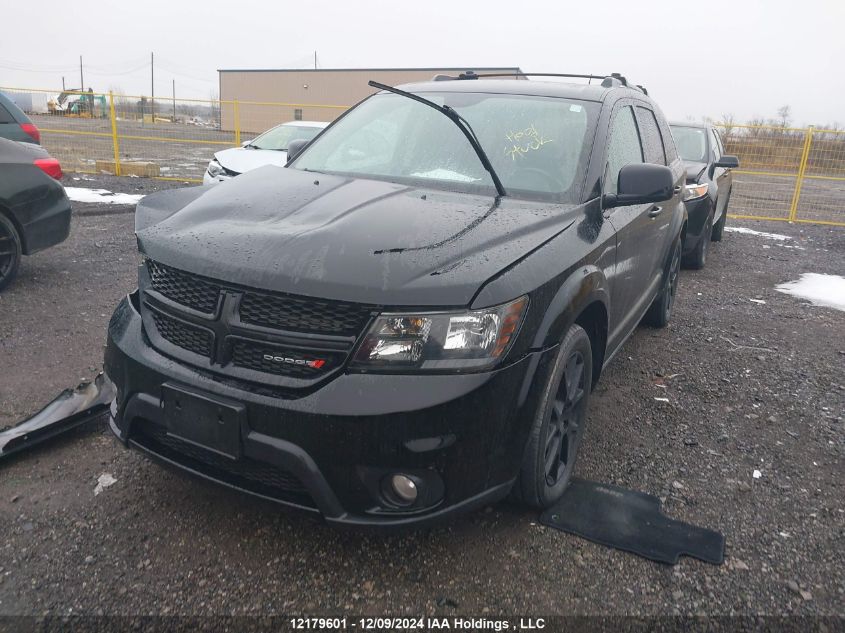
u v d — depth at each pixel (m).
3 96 8.17
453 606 2.25
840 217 14.62
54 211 5.69
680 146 8.94
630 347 5.01
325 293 2.11
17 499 2.69
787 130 13.98
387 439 2.08
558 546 2.57
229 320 2.22
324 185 2.96
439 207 2.71
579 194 3.05
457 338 2.12
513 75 4.20
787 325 5.88
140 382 2.40
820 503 2.99
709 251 9.52
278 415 2.12
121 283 5.88
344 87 45.44
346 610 2.21
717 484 3.10
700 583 2.41
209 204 2.74
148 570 2.34
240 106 16.70
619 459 3.29
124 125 16.89
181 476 2.45
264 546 2.50
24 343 4.31
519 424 2.33
